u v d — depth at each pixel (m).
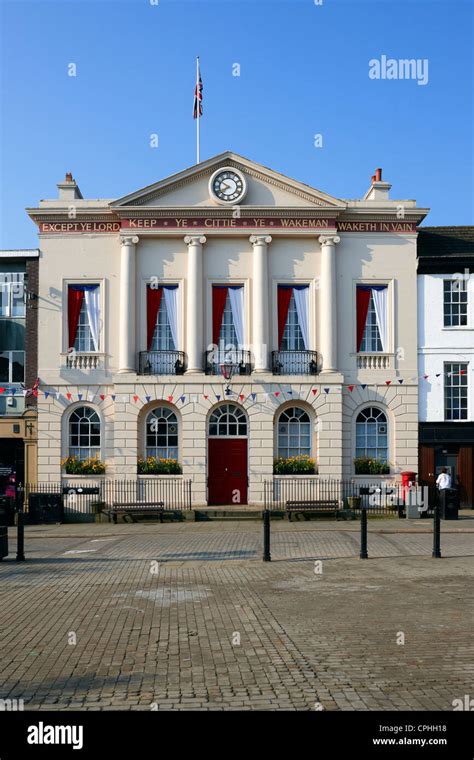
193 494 26.67
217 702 6.88
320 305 27.58
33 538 21.11
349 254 27.86
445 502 24.59
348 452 27.33
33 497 24.80
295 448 27.44
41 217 27.75
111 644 8.92
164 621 10.06
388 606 10.88
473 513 26.36
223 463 27.28
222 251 27.75
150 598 11.62
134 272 27.45
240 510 25.52
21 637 9.32
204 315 27.62
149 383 26.84
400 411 27.55
